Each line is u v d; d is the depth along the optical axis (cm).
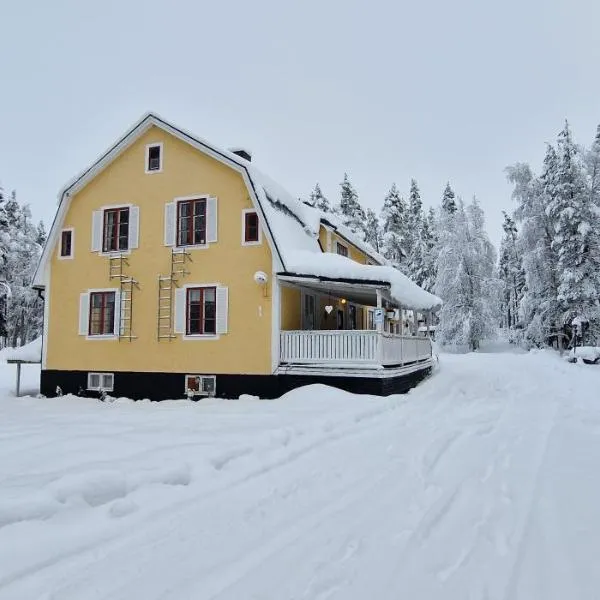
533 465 713
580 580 387
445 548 446
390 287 1488
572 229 3247
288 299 1702
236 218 1705
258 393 1606
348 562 418
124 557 426
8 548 425
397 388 1619
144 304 1789
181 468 646
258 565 412
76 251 1912
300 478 655
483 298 4100
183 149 1795
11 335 5022
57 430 951
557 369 2400
